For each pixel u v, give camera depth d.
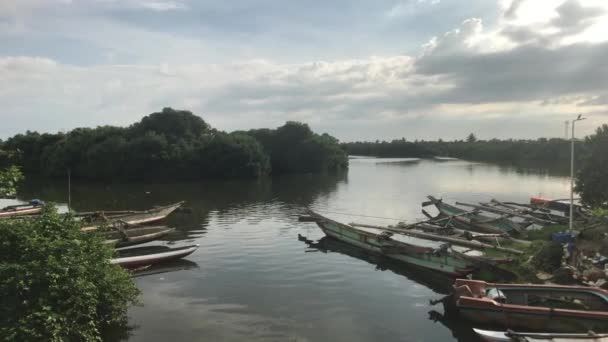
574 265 21.28
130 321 17.53
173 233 35.59
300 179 92.94
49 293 13.85
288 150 114.38
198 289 21.59
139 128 102.81
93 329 14.98
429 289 22.12
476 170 112.44
